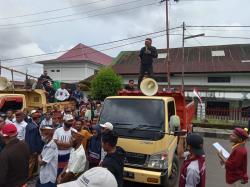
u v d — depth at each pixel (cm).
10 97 942
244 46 3784
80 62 4669
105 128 602
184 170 445
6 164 462
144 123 794
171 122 733
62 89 1457
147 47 1205
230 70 3219
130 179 766
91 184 181
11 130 475
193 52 3856
